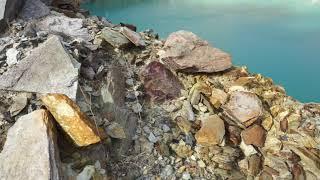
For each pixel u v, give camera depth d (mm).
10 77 1221
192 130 1355
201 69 1542
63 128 1085
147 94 1438
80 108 1188
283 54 2266
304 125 1429
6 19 1496
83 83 1310
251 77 1583
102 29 1640
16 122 1062
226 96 1455
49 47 1258
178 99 1442
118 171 1188
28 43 1372
